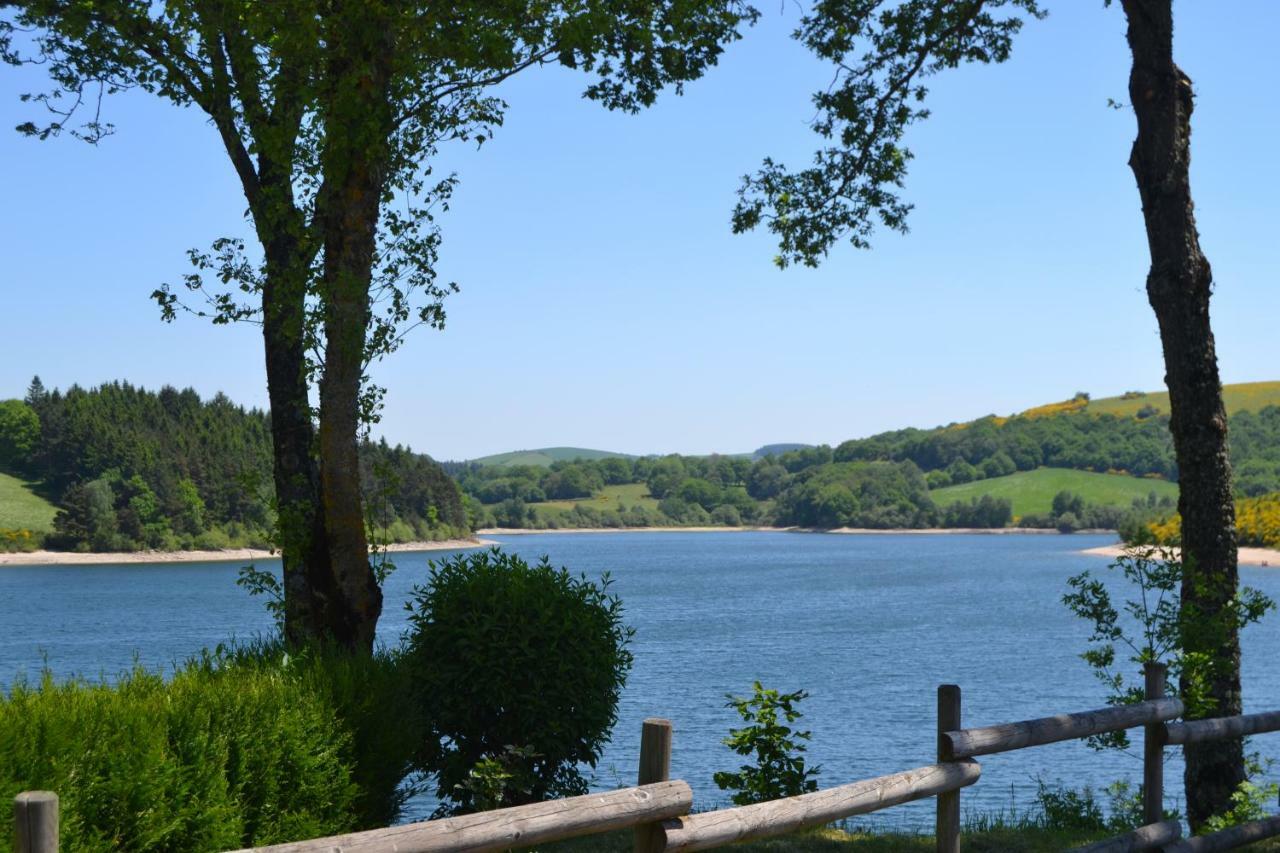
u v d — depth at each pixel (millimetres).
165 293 11117
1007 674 43125
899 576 120625
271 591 11188
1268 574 108250
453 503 174750
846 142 14047
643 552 191625
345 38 10266
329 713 7547
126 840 5801
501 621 9773
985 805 20531
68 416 160875
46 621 68062
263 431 176750
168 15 10602
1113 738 10180
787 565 145875
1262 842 8695
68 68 12180
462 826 4016
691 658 49062
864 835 9711
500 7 10758
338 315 10531
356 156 10633
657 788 4656
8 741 5305
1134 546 10312
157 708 6301
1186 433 10195
